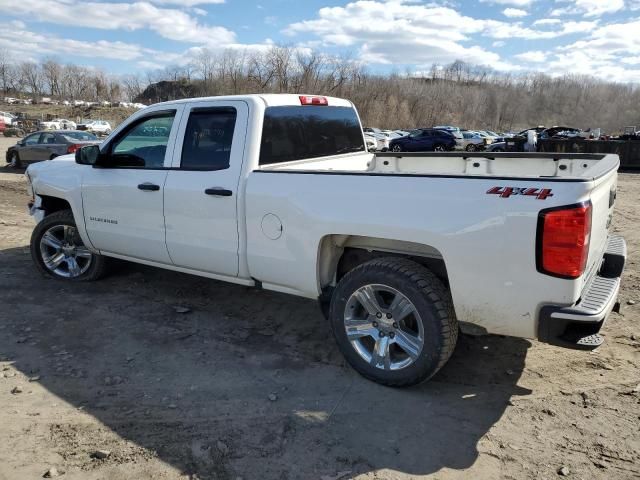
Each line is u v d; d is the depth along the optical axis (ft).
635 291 17.15
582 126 364.17
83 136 53.93
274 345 13.53
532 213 9.15
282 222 12.09
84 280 17.80
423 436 9.82
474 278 9.89
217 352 13.10
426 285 10.53
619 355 12.80
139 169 14.82
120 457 9.14
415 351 10.85
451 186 9.96
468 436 9.82
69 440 9.58
